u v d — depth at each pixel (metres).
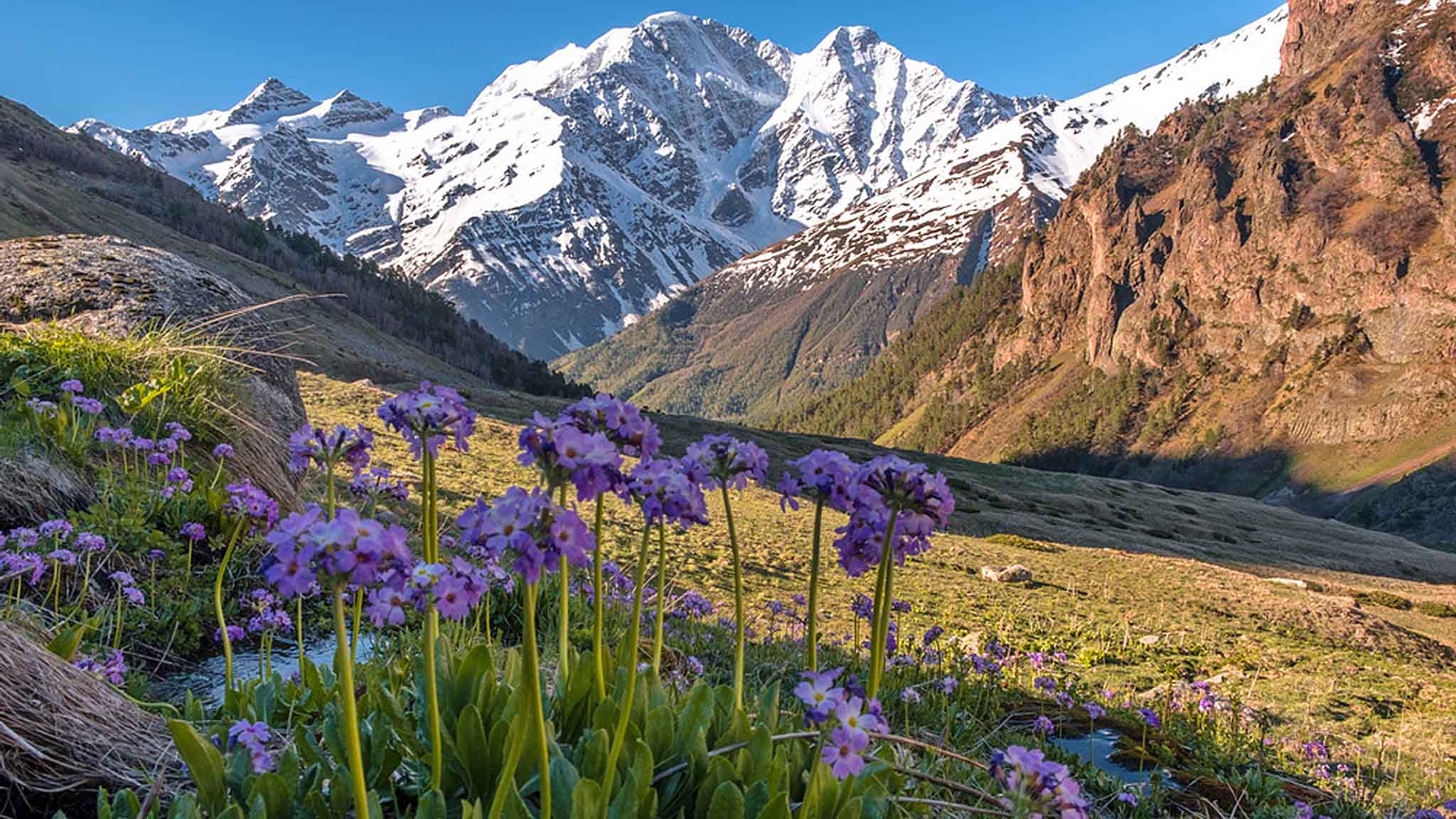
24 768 2.74
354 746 1.87
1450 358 174.00
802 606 10.45
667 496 2.23
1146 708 7.70
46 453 6.50
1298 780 7.33
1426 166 197.62
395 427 2.45
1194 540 66.88
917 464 2.57
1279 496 174.00
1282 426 187.50
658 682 2.98
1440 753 13.18
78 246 11.18
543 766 2.02
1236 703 8.63
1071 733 7.08
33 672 2.99
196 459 8.11
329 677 3.72
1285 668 20.92
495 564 4.07
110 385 8.24
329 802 2.59
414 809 2.71
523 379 150.62
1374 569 68.12
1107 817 5.21
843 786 2.64
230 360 9.77
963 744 5.48
